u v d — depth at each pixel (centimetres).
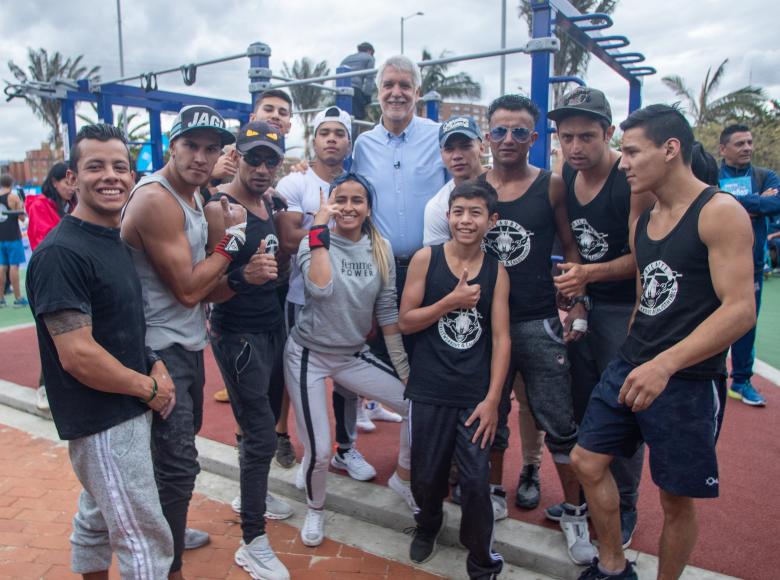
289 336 323
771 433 446
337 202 304
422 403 279
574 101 269
